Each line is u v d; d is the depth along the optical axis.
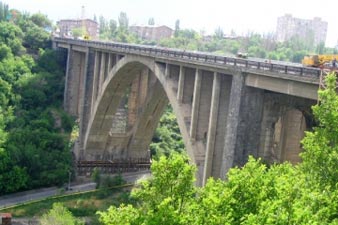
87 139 67.38
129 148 70.12
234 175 19.52
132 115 67.12
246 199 18.80
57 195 59.53
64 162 65.31
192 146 38.00
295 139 31.59
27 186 60.47
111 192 61.34
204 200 18.36
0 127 70.12
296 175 20.23
